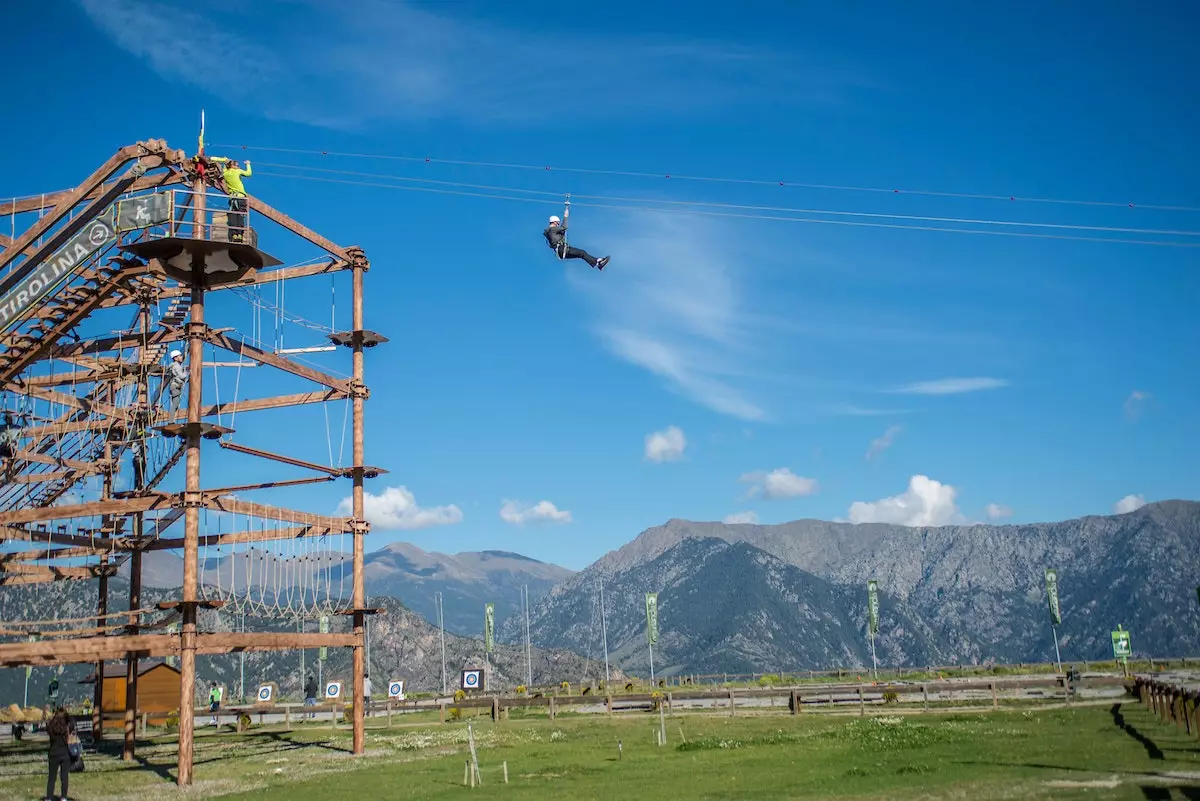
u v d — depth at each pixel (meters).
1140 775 21.02
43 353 36.47
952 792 20.22
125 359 41.97
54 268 32.50
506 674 194.62
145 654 36.34
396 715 63.72
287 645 35.59
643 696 60.47
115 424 41.84
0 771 36.00
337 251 40.00
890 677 88.44
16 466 40.53
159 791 28.84
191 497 31.70
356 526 39.53
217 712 59.34
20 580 41.88
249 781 30.81
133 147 32.19
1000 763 25.08
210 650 32.09
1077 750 26.80
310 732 51.34
